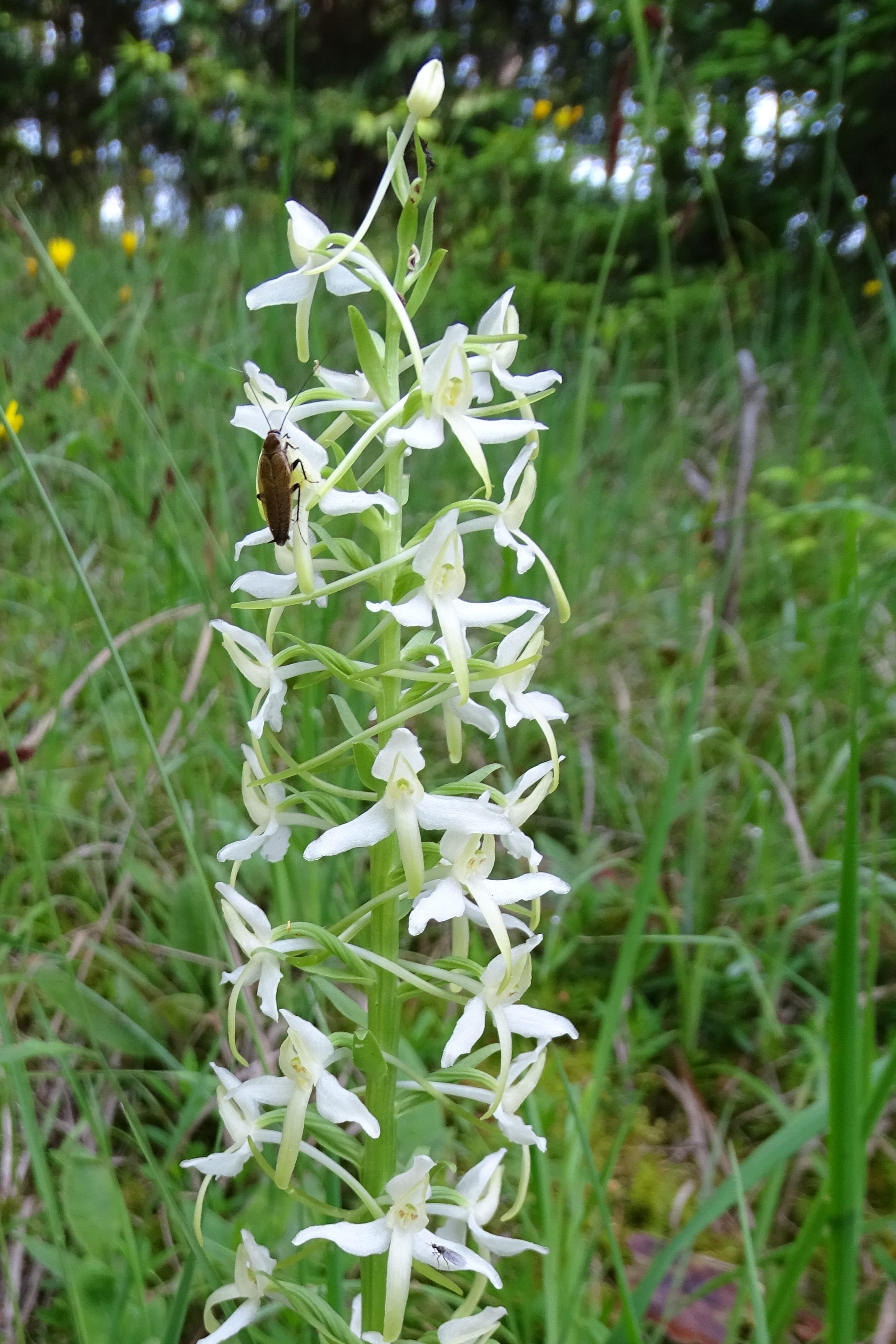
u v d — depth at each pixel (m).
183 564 0.17
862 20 0.61
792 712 0.25
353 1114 0.10
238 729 0.22
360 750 0.10
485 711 0.11
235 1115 0.10
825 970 0.19
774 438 0.41
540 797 0.11
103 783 0.20
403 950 0.19
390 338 0.10
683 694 0.26
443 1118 0.15
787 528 0.32
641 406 0.43
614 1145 0.11
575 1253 0.13
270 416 0.11
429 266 0.10
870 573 0.25
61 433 0.28
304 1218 0.13
